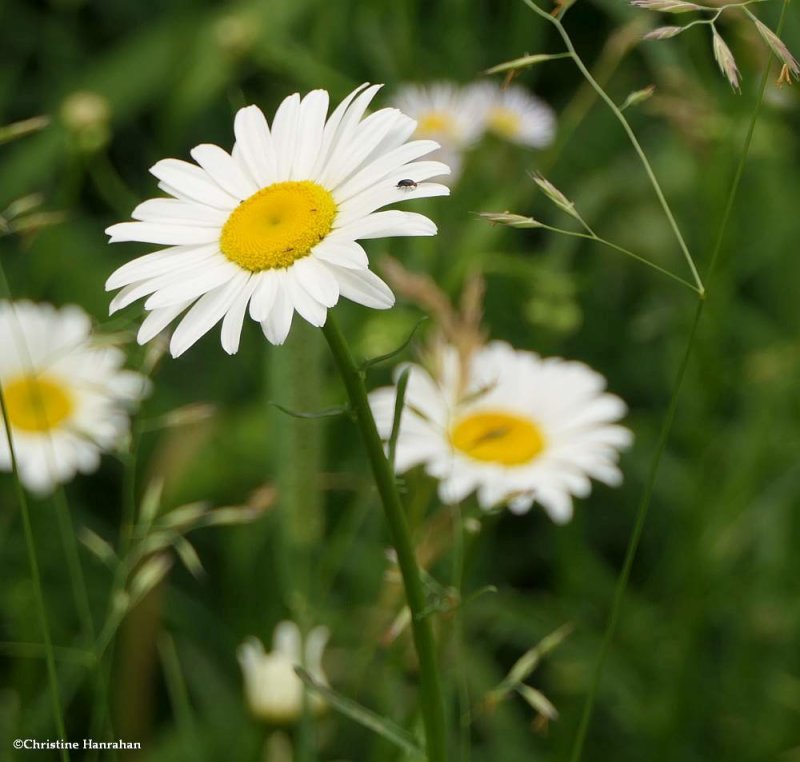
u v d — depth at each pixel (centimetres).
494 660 70
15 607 62
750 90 68
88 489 79
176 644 68
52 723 62
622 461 78
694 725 68
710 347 68
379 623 55
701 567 65
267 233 47
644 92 48
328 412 46
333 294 46
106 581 72
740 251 79
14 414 63
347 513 66
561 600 68
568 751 66
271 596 62
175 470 66
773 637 67
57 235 74
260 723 57
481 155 77
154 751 62
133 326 57
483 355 61
